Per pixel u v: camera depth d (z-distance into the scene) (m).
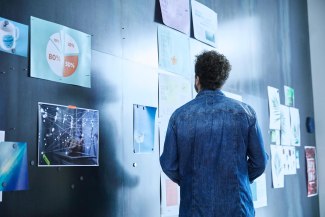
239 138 1.63
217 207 1.58
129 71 2.05
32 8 1.58
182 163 1.67
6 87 1.46
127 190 1.96
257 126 1.67
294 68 4.22
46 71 1.61
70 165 1.67
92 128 1.80
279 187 3.56
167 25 2.37
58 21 1.68
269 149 3.48
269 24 3.76
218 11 2.94
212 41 2.81
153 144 2.17
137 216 2.02
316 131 4.62
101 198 1.81
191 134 1.65
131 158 2.01
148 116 2.15
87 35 1.82
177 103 2.39
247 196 1.61
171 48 2.39
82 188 1.72
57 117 1.64
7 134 1.45
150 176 2.13
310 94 4.60
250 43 3.36
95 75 1.84
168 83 2.33
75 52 1.75
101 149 1.84
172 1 2.43
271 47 3.74
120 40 2.01
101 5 1.91
